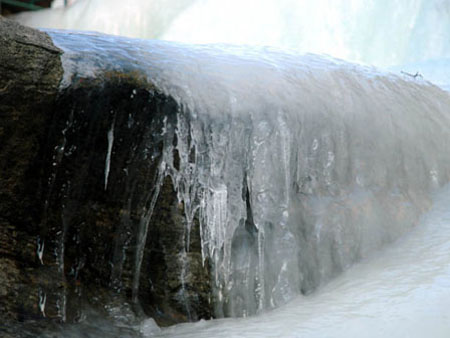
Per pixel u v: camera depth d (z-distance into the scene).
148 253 5.24
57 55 4.93
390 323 4.66
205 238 5.39
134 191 5.16
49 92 4.74
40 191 4.83
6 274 4.75
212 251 5.41
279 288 5.66
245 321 5.28
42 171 4.82
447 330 4.44
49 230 4.92
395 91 7.36
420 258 5.79
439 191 7.04
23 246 4.82
